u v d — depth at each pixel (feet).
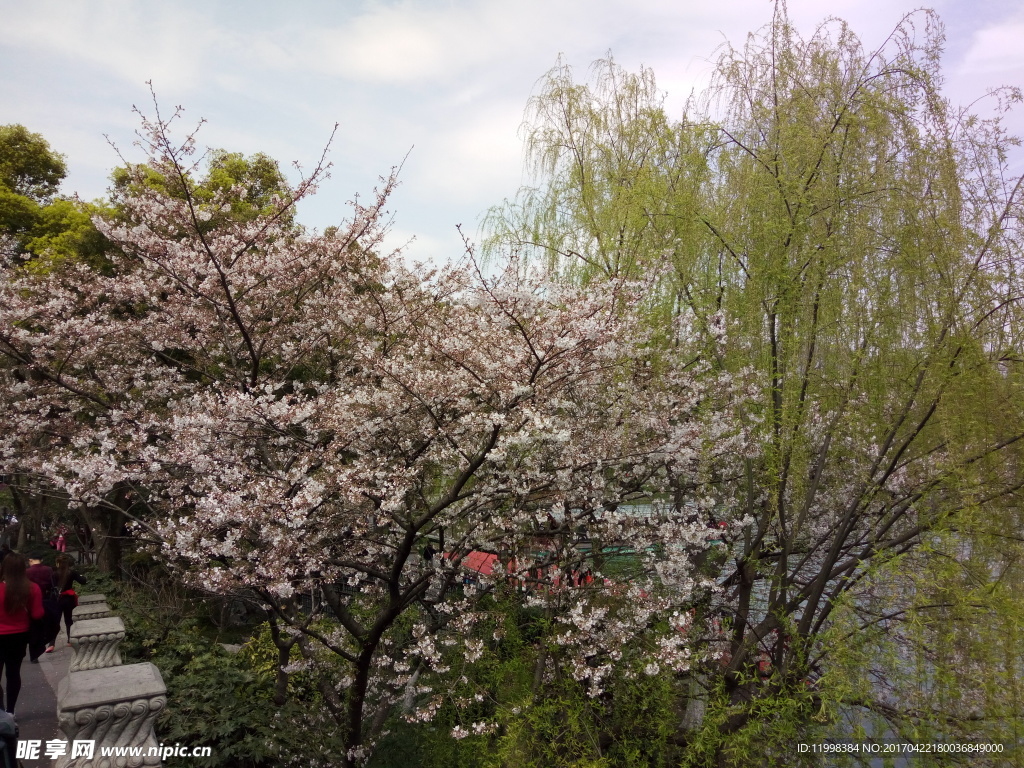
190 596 35.63
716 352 20.33
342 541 18.66
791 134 17.98
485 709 21.06
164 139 18.30
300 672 21.86
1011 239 15.64
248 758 16.49
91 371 26.16
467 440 18.25
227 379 22.74
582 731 18.52
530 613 21.65
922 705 14.66
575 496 18.94
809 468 19.77
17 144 54.03
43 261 36.76
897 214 17.37
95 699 10.84
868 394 17.52
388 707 21.53
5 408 24.66
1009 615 13.88
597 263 22.27
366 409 18.72
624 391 20.02
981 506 15.21
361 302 22.82
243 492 16.08
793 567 21.03
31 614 18.20
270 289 22.41
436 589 21.86
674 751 18.71
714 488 21.02
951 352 15.79
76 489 18.66
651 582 19.47
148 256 20.98
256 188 47.85
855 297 17.60
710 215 20.43
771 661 18.22
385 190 22.06
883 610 16.57
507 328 17.84
